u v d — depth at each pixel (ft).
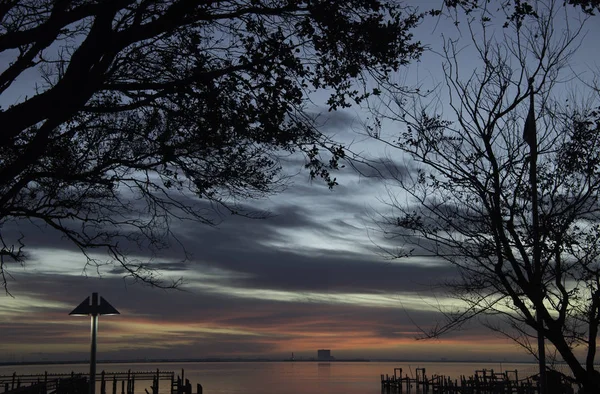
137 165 29.30
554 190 27.55
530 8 26.50
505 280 26.18
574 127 27.61
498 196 26.22
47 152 29.17
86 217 31.83
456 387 164.35
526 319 26.05
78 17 20.29
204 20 24.84
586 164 27.12
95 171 29.09
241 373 499.10
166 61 26.91
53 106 19.67
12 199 30.27
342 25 24.90
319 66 26.48
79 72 19.89
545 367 33.60
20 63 21.50
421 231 27.86
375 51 25.96
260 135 26.99
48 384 80.02
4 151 27.02
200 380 329.31
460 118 27.61
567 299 26.27
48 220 30.73
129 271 32.22
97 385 208.13
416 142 27.68
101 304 59.88
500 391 141.08
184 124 27.76
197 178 29.19
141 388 197.26
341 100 26.86
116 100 29.32
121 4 20.10
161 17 21.62
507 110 26.96
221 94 25.77
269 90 25.31
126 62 25.53
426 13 26.63
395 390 209.26
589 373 25.43
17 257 30.58
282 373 499.92
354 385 267.18
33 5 24.49
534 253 26.30
